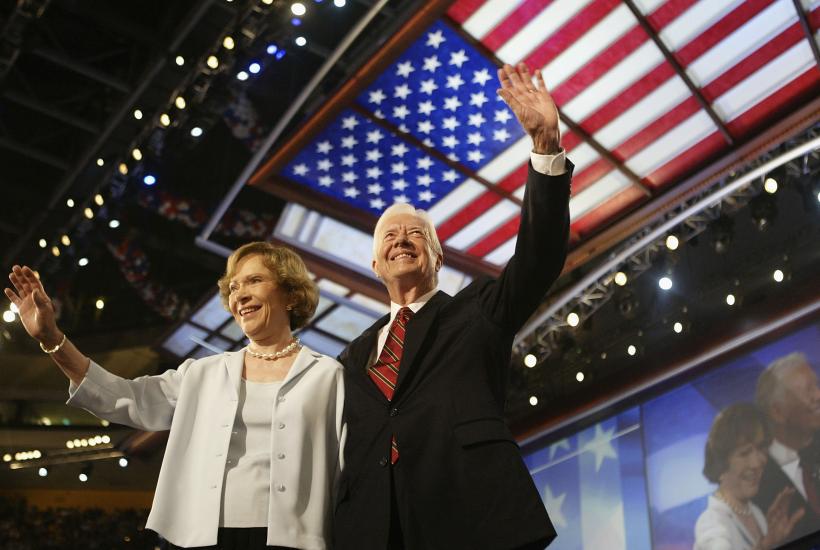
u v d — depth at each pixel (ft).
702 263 45.83
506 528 8.88
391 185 39.37
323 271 44.47
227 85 41.98
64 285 57.52
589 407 48.34
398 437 9.64
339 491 9.82
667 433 43.24
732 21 31.07
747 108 34.42
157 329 71.26
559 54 33.09
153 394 10.44
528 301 9.98
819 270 39.96
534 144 9.91
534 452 51.19
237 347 61.11
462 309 10.69
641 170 37.91
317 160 38.01
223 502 9.39
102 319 71.46
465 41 32.53
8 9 44.47
